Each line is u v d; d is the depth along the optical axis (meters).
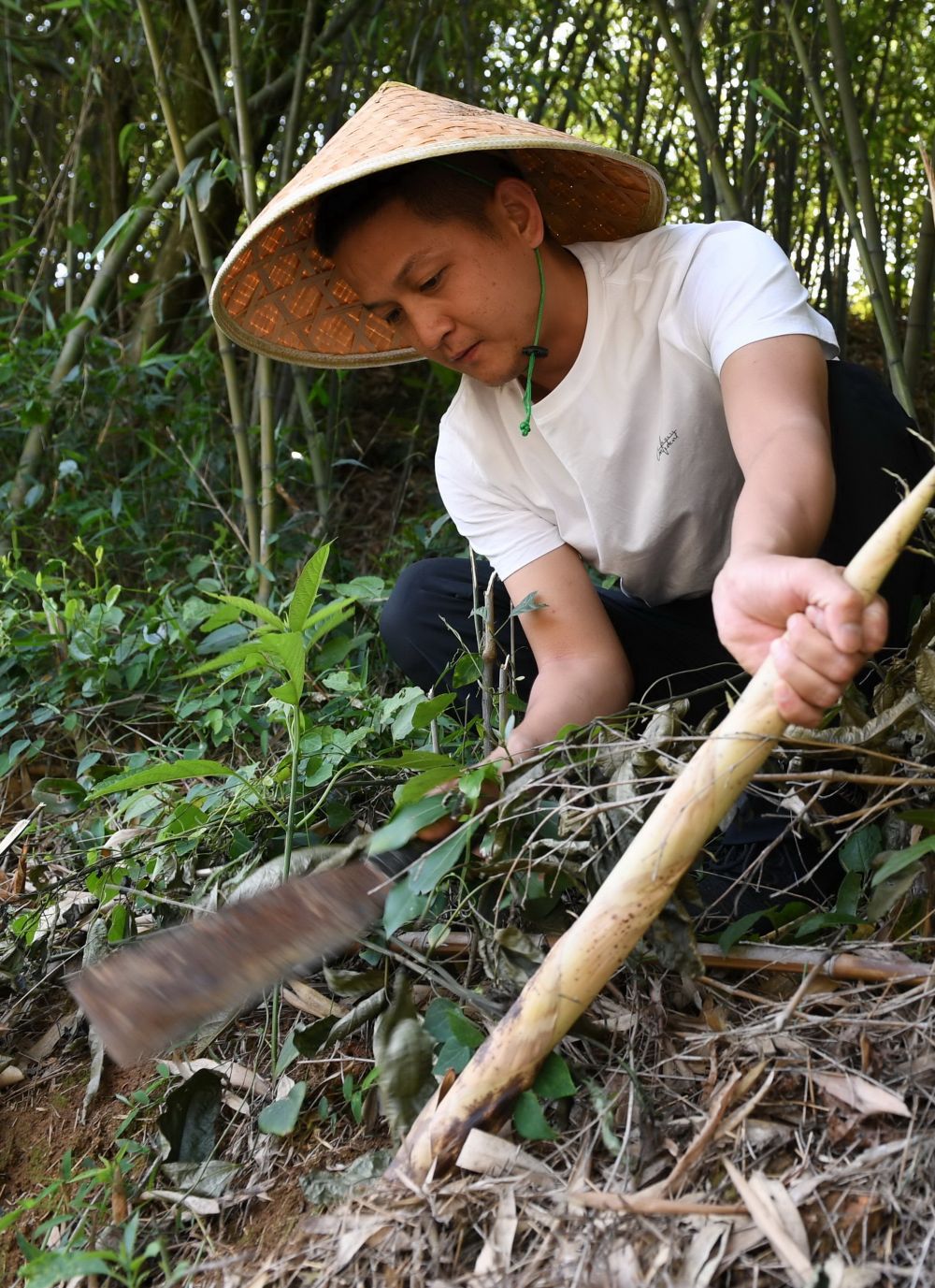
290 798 1.44
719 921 1.45
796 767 1.35
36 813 1.93
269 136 3.93
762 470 1.29
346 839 1.62
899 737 1.35
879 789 1.36
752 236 1.58
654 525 1.77
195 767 1.46
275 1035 1.41
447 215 1.50
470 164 1.55
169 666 2.59
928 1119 1.09
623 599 2.03
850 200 2.49
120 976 1.19
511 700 1.65
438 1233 1.08
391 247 1.50
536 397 1.77
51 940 1.71
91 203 4.38
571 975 1.08
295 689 1.40
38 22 4.36
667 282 1.61
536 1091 1.12
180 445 3.28
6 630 2.61
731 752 1.02
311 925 1.24
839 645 0.95
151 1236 1.23
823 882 1.53
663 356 1.63
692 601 1.96
